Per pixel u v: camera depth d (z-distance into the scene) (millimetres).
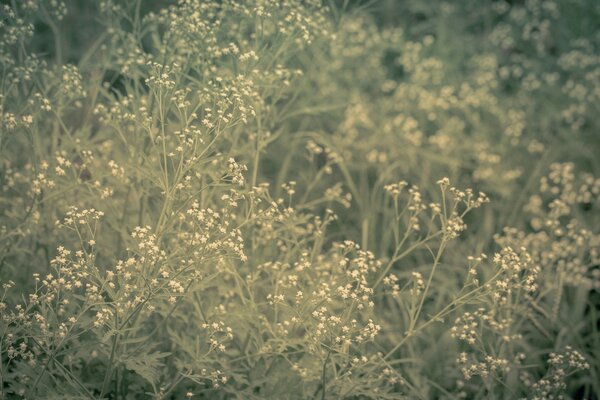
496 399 4547
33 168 4238
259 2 4520
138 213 4480
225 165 3977
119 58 4922
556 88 7652
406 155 6656
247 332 4277
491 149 6855
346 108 7230
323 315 3828
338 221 5996
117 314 3633
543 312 4844
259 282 4629
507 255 4004
